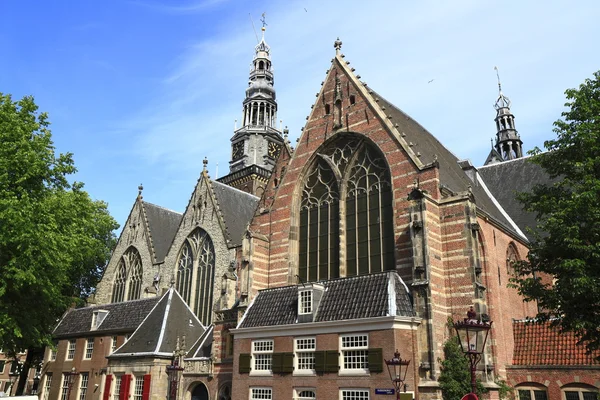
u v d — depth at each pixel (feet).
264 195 154.51
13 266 115.24
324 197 138.82
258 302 122.83
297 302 112.57
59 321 194.08
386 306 97.96
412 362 95.81
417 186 113.60
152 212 229.45
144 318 162.30
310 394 101.14
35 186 129.49
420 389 96.37
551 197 90.38
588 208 79.51
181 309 160.76
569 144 89.76
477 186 168.86
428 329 99.55
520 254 144.46
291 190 144.56
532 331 121.70
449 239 111.86
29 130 131.75
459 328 60.75
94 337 173.58
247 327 115.03
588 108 86.79
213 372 130.52
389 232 122.31
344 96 141.59
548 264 88.99
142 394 136.36
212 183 200.54
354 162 135.23
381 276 105.70
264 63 289.53
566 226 80.64
